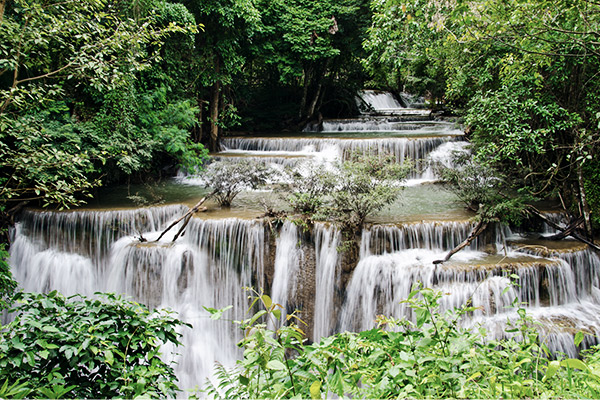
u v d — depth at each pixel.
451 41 8.23
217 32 14.51
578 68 8.38
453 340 2.51
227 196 10.12
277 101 22.94
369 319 7.92
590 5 5.94
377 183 8.63
